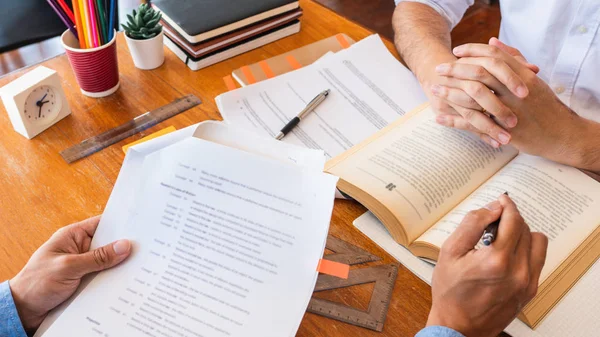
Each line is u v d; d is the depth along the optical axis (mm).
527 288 534
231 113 856
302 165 619
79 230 609
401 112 890
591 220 688
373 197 689
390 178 719
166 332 526
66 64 951
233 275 551
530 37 1066
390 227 693
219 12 963
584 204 708
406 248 692
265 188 587
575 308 615
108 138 812
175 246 573
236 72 945
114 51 852
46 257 568
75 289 571
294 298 536
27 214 700
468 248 554
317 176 587
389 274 665
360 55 992
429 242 651
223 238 570
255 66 962
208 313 534
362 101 901
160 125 843
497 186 728
